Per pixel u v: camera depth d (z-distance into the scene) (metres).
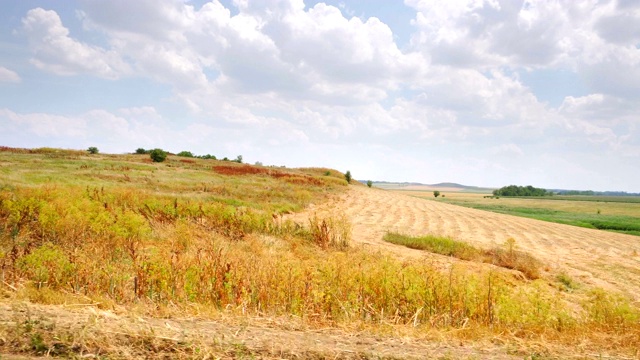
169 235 15.20
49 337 3.95
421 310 8.22
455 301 8.71
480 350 5.27
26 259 8.20
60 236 12.19
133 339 4.16
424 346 5.18
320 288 8.42
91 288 7.31
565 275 17.91
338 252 16.41
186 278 8.20
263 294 7.68
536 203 98.62
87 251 10.38
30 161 36.50
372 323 6.73
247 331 5.00
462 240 25.22
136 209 17.80
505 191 156.62
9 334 3.92
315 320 6.24
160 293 7.44
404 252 19.66
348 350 4.65
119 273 8.20
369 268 10.56
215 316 5.63
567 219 57.19
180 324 5.00
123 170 37.66
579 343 5.89
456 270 11.14
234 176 45.25
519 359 5.06
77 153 51.53
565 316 7.95
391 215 35.44
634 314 8.19
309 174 60.38
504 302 8.43
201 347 4.21
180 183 33.59
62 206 14.07
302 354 4.39
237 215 19.39
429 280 9.49
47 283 7.44
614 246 28.00
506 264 19.08
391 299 8.62
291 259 13.08
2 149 47.19
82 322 4.34
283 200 33.62
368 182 77.62
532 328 7.01
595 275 18.81
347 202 40.78
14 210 13.40
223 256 11.45
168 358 3.98
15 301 4.98
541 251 24.17
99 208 15.29
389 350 4.84
